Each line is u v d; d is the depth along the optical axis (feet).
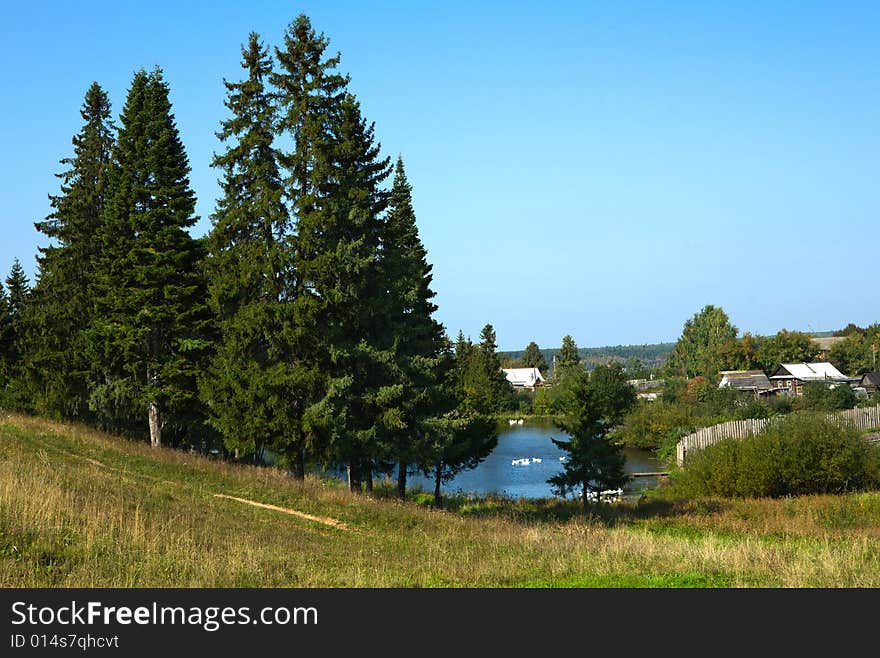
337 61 89.56
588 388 128.57
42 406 133.49
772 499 126.00
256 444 86.99
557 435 298.97
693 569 46.06
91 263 126.00
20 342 148.66
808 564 46.55
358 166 98.84
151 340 113.70
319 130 86.38
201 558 46.03
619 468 126.21
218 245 89.86
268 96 90.43
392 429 93.20
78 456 82.43
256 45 92.32
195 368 109.19
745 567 46.29
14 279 186.91
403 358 95.45
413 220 125.39
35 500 48.98
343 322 86.94
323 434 83.87
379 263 95.25
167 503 64.49
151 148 115.03
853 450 132.36
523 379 523.29
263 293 86.89
